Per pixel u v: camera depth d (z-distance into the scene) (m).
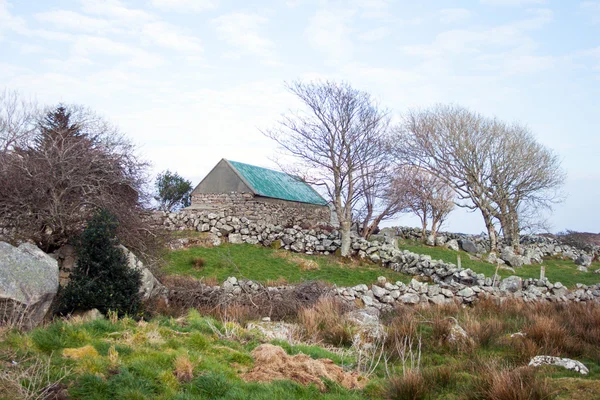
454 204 41.19
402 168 38.34
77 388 6.00
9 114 20.20
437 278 23.28
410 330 11.69
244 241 27.47
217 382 6.72
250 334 10.20
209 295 15.30
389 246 27.95
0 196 12.20
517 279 21.28
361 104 28.38
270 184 36.97
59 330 7.77
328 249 27.47
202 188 34.62
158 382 6.55
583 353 10.27
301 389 7.07
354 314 15.16
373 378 8.56
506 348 10.74
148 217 15.43
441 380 8.14
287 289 16.88
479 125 40.53
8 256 9.66
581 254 39.28
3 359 6.41
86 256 11.23
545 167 41.22
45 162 12.75
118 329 8.57
